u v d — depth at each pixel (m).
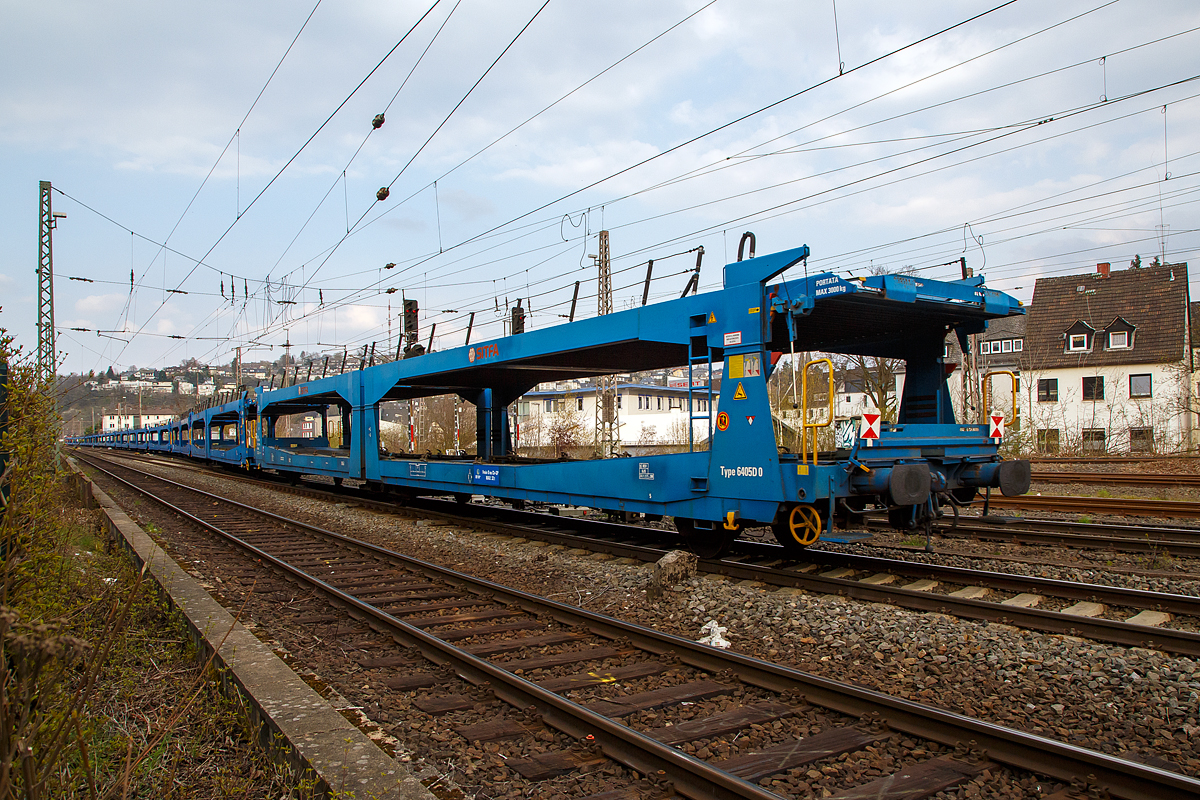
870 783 3.52
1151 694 4.58
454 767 3.76
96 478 27.88
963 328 9.13
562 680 4.94
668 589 7.48
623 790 3.52
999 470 8.55
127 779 3.19
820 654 5.59
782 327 8.60
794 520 7.89
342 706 4.53
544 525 12.55
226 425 33.00
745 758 3.75
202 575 8.81
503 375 14.48
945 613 6.37
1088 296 42.62
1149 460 23.70
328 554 10.48
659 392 50.16
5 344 3.80
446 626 6.51
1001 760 3.65
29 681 2.44
